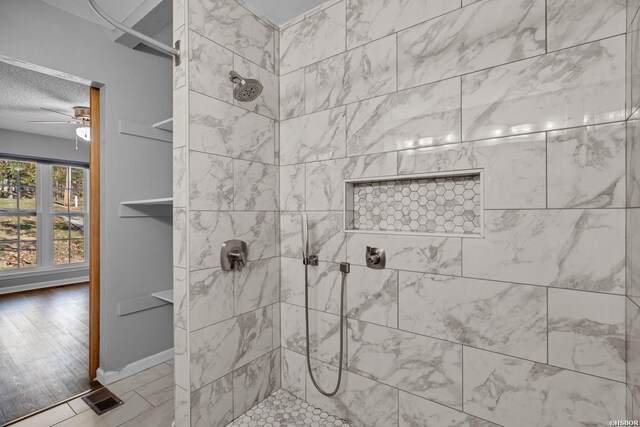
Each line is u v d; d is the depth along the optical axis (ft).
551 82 3.21
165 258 7.33
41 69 5.65
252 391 5.04
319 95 5.02
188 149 4.15
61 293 13.89
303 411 4.98
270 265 5.35
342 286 4.66
